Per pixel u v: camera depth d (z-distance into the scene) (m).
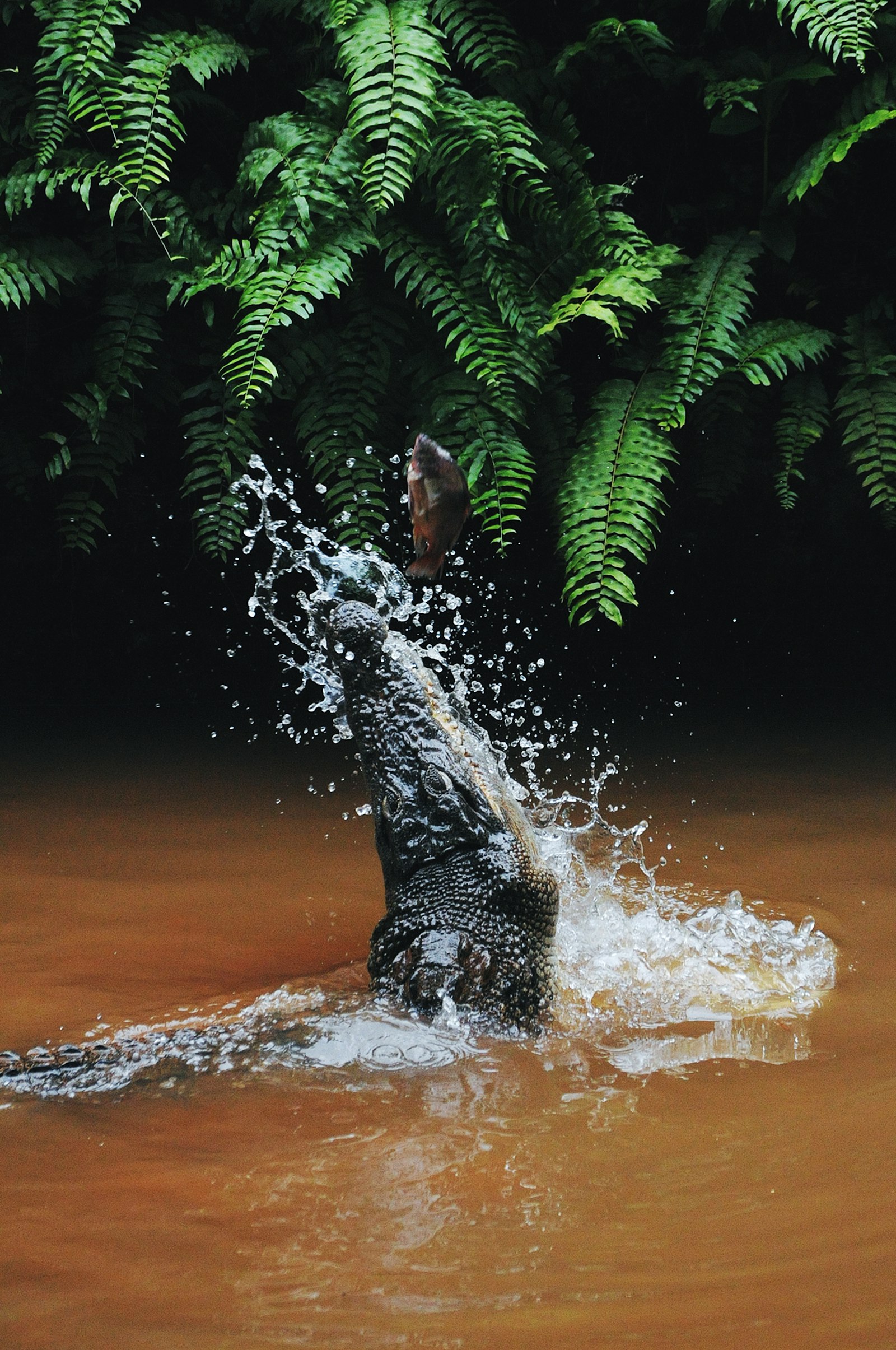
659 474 10.03
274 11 11.20
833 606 13.23
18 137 10.68
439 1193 3.74
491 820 5.30
